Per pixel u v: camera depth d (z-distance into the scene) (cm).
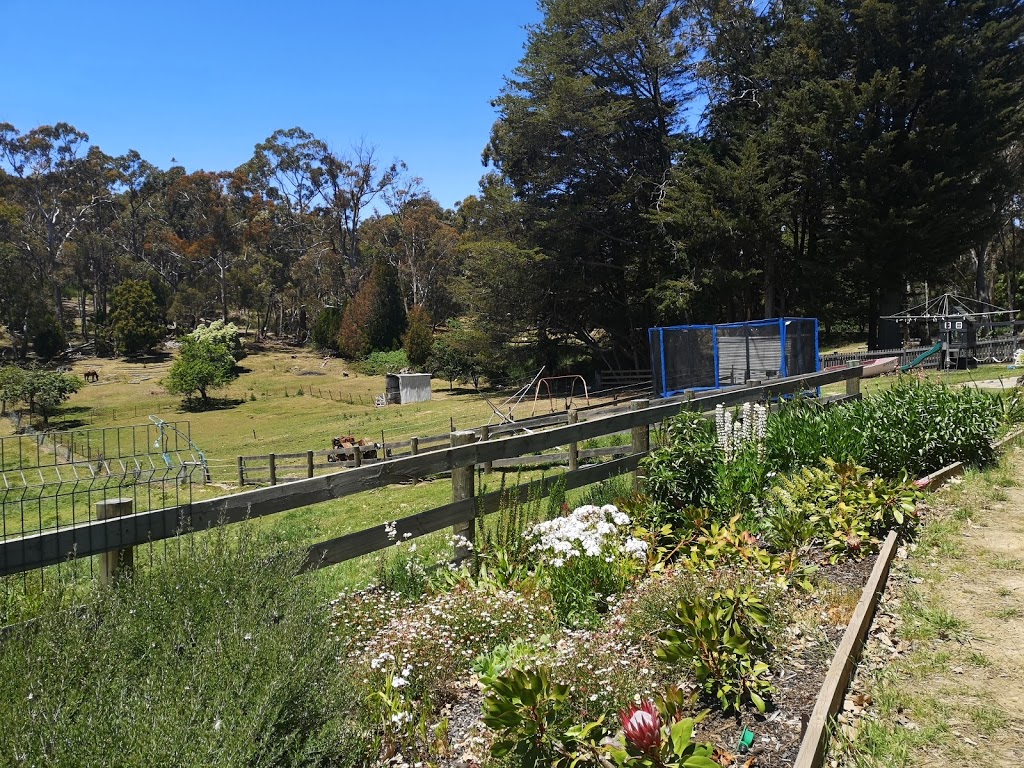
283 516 1281
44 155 8606
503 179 4375
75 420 4728
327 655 310
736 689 334
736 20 3575
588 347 4612
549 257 3816
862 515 545
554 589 473
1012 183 3234
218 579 342
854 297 3912
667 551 541
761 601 408
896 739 310
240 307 8906
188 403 5294
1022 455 786
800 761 274
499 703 274
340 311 7819
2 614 337
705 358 1739
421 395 4862
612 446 1255
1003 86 2981
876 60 3209
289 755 258
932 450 724
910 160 3009
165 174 9412
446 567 514
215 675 265
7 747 221
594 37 3806
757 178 3272
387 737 314
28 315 6725
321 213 9144
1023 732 313
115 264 8750
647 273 3850
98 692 249
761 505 590
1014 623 409
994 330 3259
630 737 255
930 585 468
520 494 580
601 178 3916
